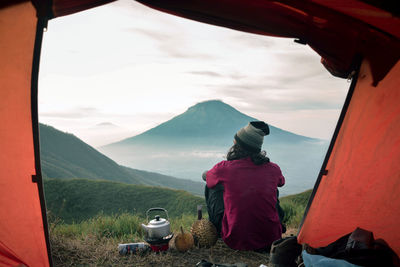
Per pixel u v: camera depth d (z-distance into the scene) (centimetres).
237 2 264
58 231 437
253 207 355
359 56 284
